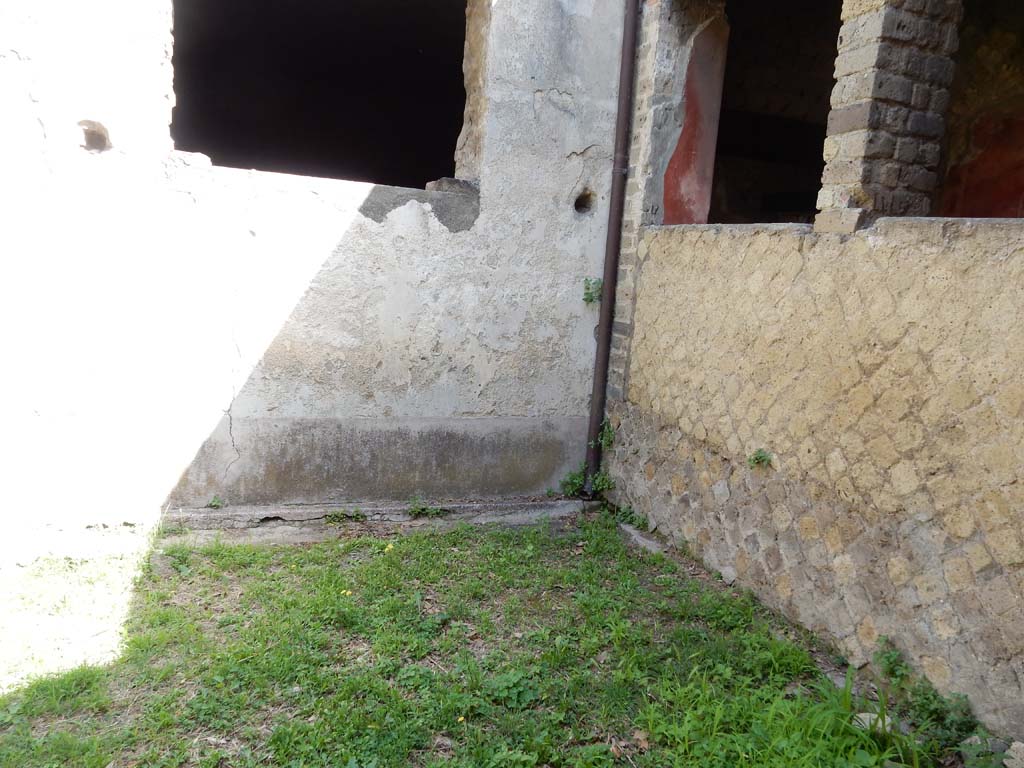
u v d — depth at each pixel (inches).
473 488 179.0
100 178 139.3
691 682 107.8
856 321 113.0
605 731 98.3
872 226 111.4
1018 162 196.7
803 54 244.2
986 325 93.4
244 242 150.7
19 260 135.8
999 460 92.4
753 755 91.7
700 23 168.2
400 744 91.8
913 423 104.3
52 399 141.5
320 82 358.9
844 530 117.0
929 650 102.9
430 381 170.2
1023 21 192.5
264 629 116.6
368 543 155.2
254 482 159.6
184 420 152.0
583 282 180.9
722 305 144.3
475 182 167.8
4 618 117.1
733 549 143.3
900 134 114.8
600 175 177.9
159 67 141.2
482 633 121.2
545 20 166.1
